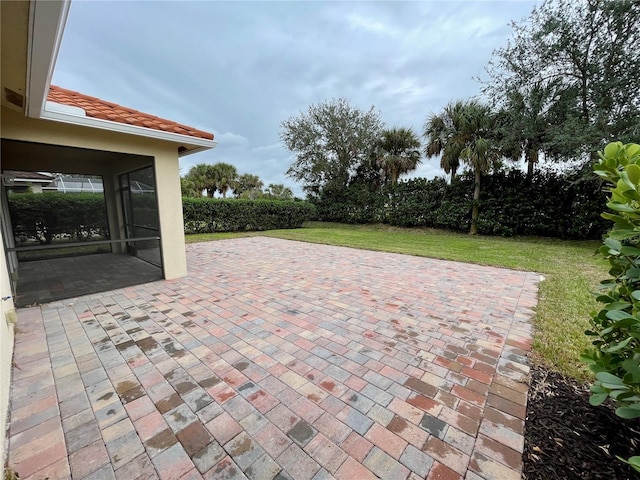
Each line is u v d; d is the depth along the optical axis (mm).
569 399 2057
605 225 8500
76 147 4023
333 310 3717
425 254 7277
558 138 7781
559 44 7941
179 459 1589
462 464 1555
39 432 1771
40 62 2275
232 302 4020
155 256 5500
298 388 2188
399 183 13125
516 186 9914
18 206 6484
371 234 11602
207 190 20406
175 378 2309
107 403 2023
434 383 2250
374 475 1498
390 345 2832
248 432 1771
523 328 3203
